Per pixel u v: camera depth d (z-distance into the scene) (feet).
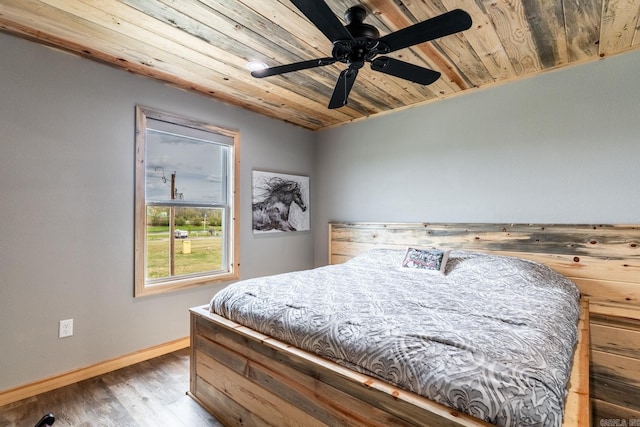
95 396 6.87
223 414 6.11
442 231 10.25
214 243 10.72
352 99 10.57
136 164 8.55
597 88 7.86
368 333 4.39
